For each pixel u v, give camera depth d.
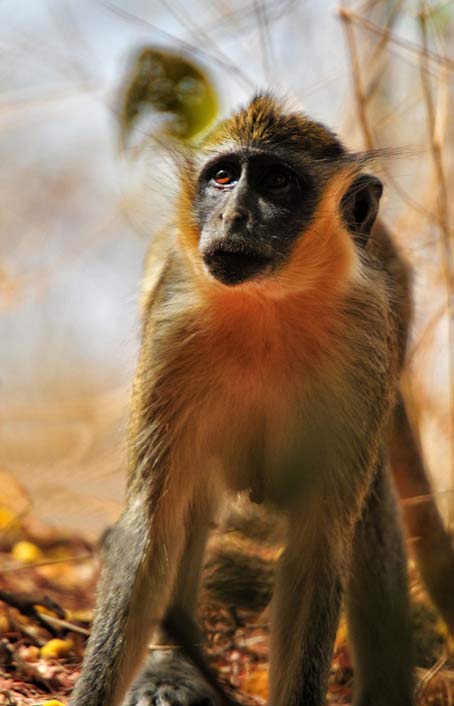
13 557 14.24
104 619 9.62
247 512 13.20
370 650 11.05
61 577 13.89
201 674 11.17
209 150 10.36
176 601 11.27
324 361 10.19
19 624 11.75
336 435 10.16
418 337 13.88
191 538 11.19
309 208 9.98
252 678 11.64
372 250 11.36
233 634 12.53
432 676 11.20
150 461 10.08
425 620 12.55
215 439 10.59
